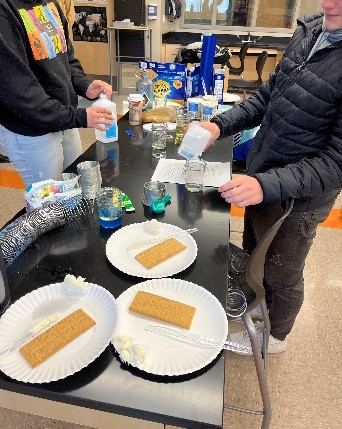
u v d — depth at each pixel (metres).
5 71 1.32
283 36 6.47
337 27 1.04
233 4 6.45
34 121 1.45
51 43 1.52
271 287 1.50
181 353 0.72
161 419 0.63
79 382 0.68
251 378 1.57
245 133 2.01
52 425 1.40
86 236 1.08
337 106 1.09
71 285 0.85
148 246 1.03
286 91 1.19
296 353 1.70
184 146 1.35
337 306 1.97
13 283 0.91
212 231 1.11
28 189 1.15
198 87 2.19
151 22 5.51
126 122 1.96
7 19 1.29
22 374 0.67
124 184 1.36
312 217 1.27
